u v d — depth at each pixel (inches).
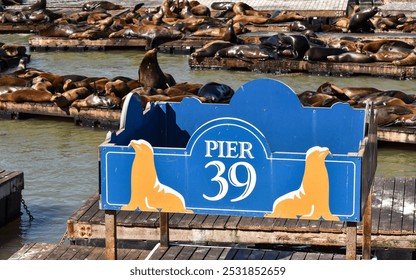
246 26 1493.6
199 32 1357.0
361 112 404.2
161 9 1509.6
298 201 352.8
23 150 783.7
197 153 358.3
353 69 1147.3
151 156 361.4
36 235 570.6
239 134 353.7
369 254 418.6
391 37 1352.1
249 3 1750.7
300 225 497.7
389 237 493.0
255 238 501.7
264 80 412.5
